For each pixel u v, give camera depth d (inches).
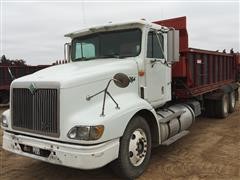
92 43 261.0
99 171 227.3
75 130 176.6
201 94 371.2
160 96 261.9
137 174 211.3
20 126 201.6
